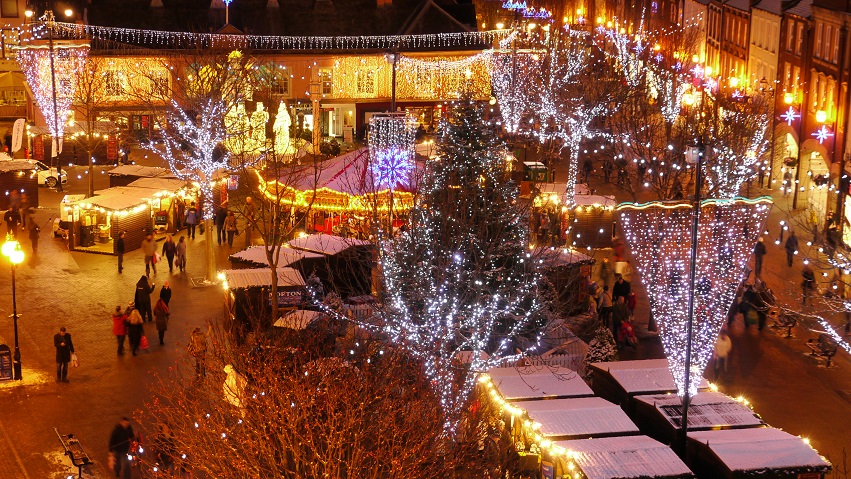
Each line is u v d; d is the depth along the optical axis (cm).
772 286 4788
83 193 6481
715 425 2822
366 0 8694
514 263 3634
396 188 4488
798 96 6494
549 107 6475
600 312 4244
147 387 3562
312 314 3556
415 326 2967
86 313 4331
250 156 5834
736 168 5509
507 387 3012
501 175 3788
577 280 4291
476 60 8425
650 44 8806
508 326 3422
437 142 3812
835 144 5809
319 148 7550
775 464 2569
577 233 5444
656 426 2903
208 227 4794
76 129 7231
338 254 4388
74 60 7494
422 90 8438
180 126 5550
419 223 3453
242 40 7381
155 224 5594
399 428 2275
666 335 3544
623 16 11150
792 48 6731
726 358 3772
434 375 2789
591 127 7119
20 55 7425
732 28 8269
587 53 7431
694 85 7656
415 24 8531
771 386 3675
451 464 2267
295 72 8288
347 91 8362
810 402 3544
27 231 5616
